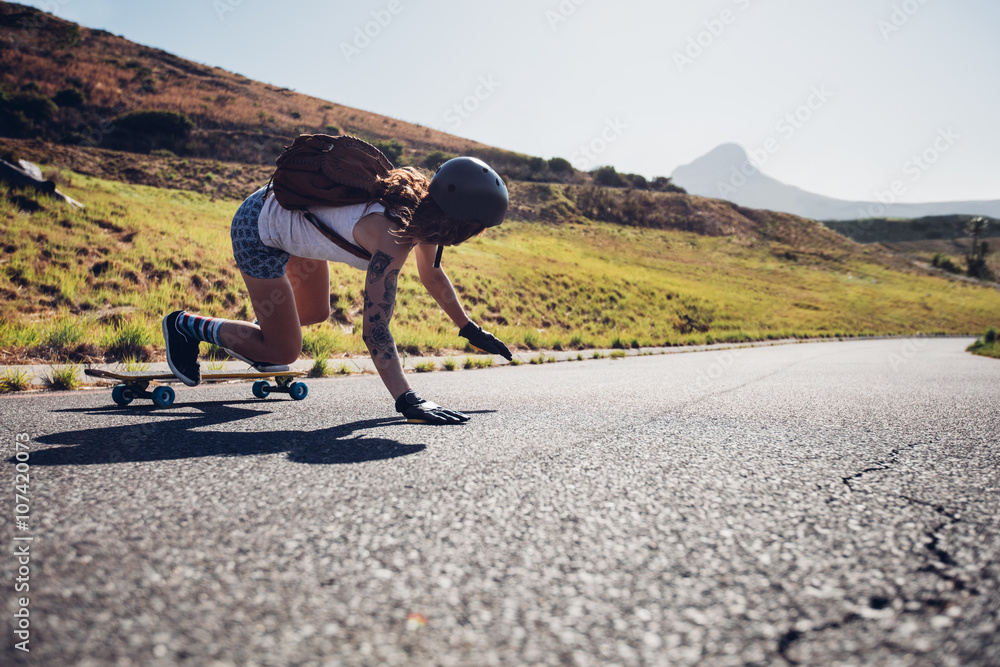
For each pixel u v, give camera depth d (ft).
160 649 2.51
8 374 12.60
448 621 2.83
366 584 3.22
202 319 9.35
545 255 95.30
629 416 9.71
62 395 11.46
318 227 8.02
